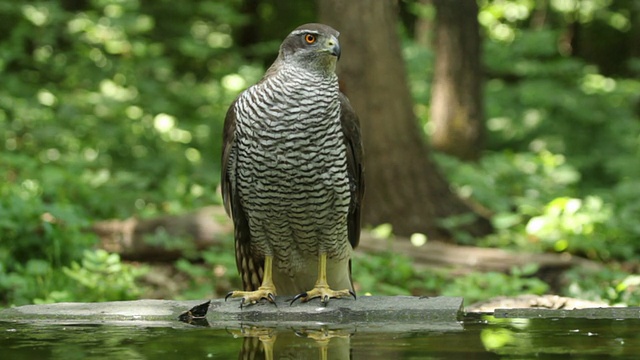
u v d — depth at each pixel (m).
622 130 21.64
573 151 21.55
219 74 21.62
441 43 20.28
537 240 13.76
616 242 13.66
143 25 19.56
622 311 6.18
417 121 14.30
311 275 7.26
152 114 18.05
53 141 16.09
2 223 10.23
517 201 15.70
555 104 21.52
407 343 5.06
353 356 4.71
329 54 6.45
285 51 6.59
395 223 13.84
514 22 26.00
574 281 10.35
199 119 19.19
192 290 10.81
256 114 6.53
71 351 4.91
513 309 6.28
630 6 27.81
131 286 9.64
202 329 5.74
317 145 6.54
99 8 20.36
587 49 30.80
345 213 6.83
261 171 6.60
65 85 18.53
